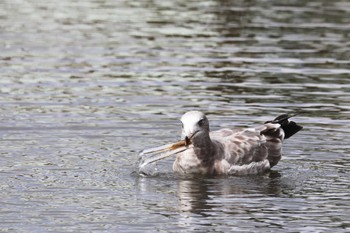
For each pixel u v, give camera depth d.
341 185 13.47
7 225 11.54
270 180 13.83
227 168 14.15
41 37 25.34
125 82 20.25
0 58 22.59
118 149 15.22
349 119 17.33
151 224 11.67
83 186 13.24
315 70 21.75
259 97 18.97
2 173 13.71
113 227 11.53
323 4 32.12
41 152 14.89
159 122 16.94
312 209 12.32
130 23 27.77
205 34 26.12
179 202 12.60
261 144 14.52
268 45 24.62
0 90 19.34
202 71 21.44
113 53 23.39
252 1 32.59
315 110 17.98
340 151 15.29
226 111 17.75
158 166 14.63
